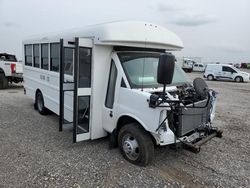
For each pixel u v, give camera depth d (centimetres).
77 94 454
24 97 1056
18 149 482
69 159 444
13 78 1329
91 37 458
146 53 496
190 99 452
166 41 493
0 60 1375
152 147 421
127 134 439
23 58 852
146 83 443
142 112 402
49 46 639
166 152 495
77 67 445
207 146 541
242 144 562
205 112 464
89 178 382
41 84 718
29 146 498
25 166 412
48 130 603
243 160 473
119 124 466
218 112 914
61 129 498
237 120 792
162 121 381
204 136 445
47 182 365
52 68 637
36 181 367
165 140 386
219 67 2706
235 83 2438
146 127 397
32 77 788
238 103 1147
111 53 477
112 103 472
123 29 439
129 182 376
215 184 383
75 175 389
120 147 455
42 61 698
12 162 425
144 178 390
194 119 431
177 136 399
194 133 433
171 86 470
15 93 1173
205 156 486
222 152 510
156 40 475
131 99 419
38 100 764
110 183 371
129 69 448
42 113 741
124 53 471
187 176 403
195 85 479
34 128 616
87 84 467
